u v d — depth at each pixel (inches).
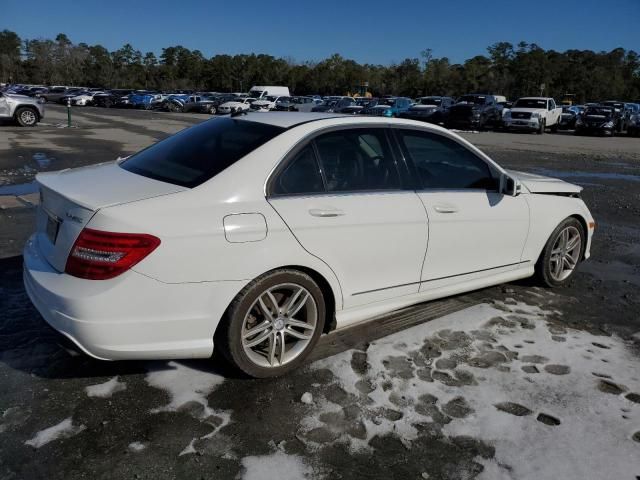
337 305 131.5
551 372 132.0
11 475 92.0
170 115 1514.5
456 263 153.5
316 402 115.8
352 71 3969.0
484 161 160.6
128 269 103.3
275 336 122.4
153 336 108.2
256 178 118.3
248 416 110.1
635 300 183.6
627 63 4485.7
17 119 840.9
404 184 141.9
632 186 434.0
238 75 4623.5
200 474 93.9
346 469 96.8
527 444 105.2
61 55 5157.5
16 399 112.9
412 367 131.6
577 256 193.3
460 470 97.9
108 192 113.5
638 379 130.4
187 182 116.6
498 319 161.5
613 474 98.0
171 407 112.2
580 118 1196.5
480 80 3543.3
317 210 122.8
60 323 105.5
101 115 1369.3
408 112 1290.6
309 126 130.5
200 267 108.7
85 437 102.1
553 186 181.0
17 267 188.9
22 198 299.3
